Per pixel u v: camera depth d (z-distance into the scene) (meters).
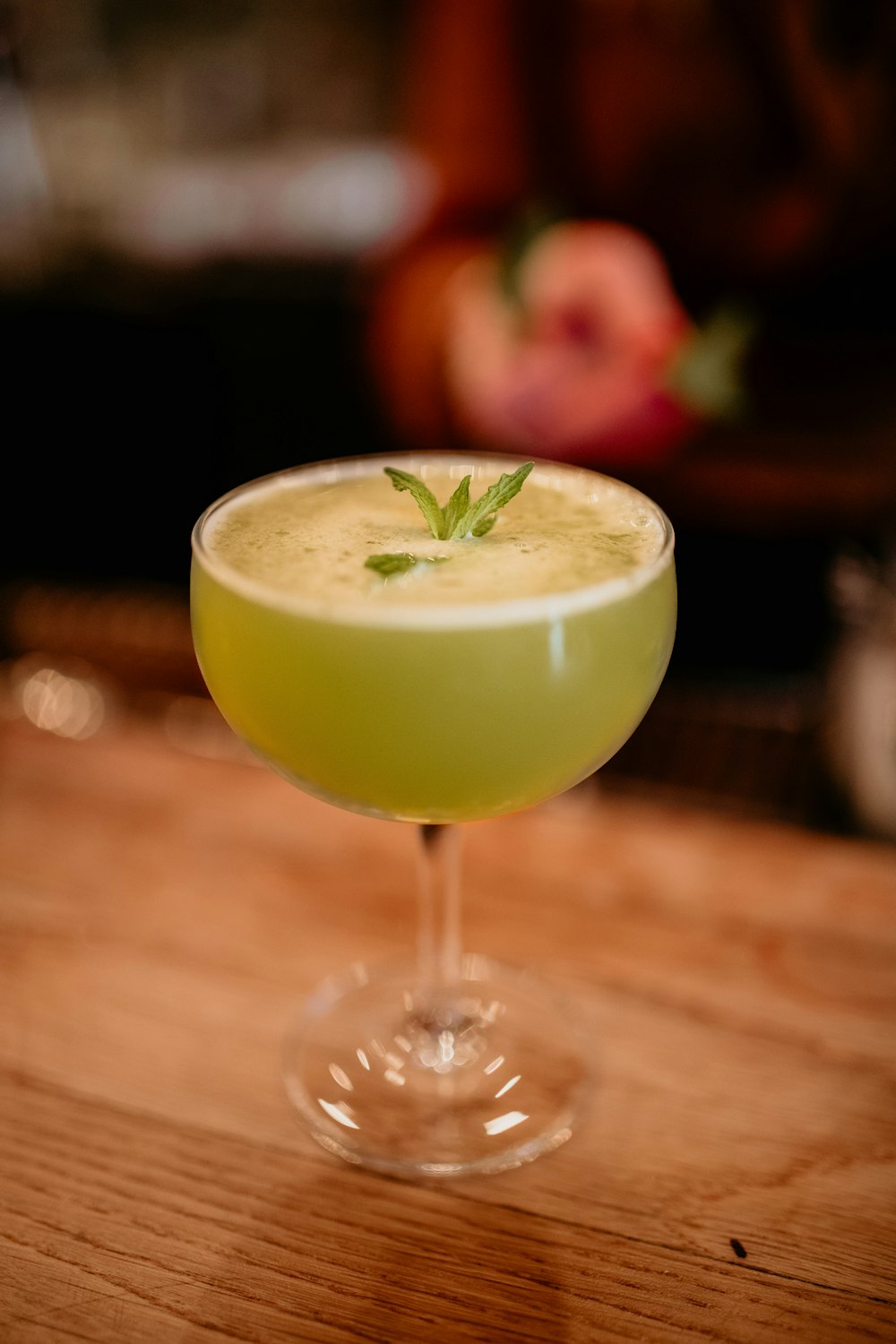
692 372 0.85
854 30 0.86
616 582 0.31
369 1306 0.31
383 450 1.07
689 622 0.87
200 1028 0.38
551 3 0.94
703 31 0.90
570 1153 0.34
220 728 0.66
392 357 1.01
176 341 1.10
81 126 1.15
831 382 0.88
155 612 0.75
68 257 1.15
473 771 0.31
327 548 0.33
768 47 0.88
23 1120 0.35
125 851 0.44
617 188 0.99
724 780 0.63
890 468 0.80
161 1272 0.32
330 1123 0.35
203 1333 0.30
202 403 1.12
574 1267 0.32
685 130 0.95
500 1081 0.36
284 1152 0.34
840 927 0.41
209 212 1.14
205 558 0.32
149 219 1.15
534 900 0.42
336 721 0.31
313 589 0.31
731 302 0.89
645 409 0.86
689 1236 0.32
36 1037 0.37
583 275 0.86
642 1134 0.35
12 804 0.46
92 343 1.10
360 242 1.11
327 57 1.08
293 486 0.36
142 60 1.13
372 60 1.06
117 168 1.16
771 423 0.85
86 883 0.43
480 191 1.03
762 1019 0.38
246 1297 0.31
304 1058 0.37
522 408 0.88
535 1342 0.30
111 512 1.15
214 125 1.14
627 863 0.44
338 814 0.46
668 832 0.45
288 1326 0.31
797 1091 0.36
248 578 0.31
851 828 0.58
